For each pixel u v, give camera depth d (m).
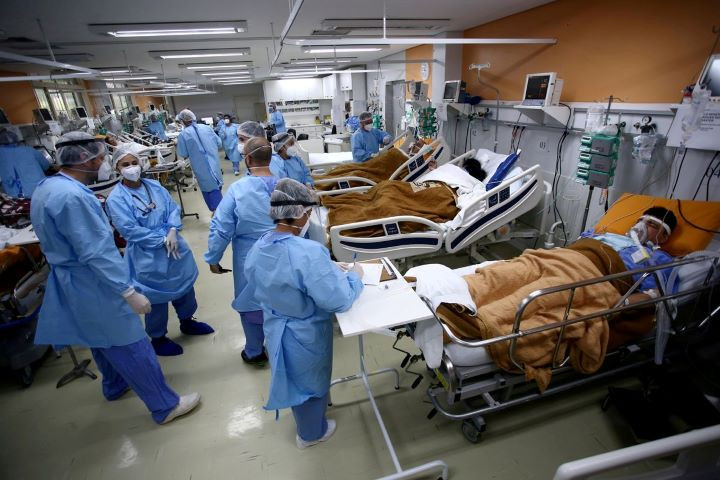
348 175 4.15
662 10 2.48
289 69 8.02
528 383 2.12
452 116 5.28
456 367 1.67
